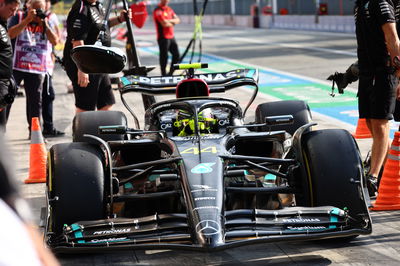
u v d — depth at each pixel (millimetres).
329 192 6281
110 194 6316
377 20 8102
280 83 20922
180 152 6621
